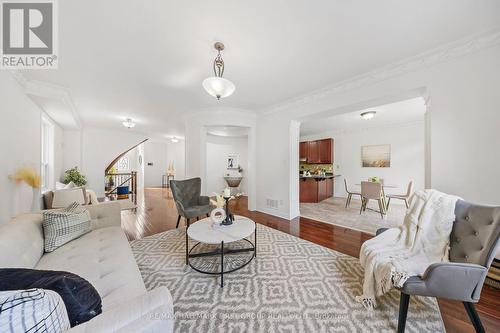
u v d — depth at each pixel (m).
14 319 0.53
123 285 1.14
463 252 1.34
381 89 2.43
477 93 1.82
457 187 1.92
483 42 1.77
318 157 6.76
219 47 1.92
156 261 2.13
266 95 3.29
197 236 1.84
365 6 1.45
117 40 1.82
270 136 4.12
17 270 0.78
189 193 3.45
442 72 1.99
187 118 4.43
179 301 1.51
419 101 3.65
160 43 1.87
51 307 0.63
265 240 2.73
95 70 2.37
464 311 1.41
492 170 1.77
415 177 5.21
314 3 1.42
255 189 4.45
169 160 10.02
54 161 4.12
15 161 2.29
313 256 2.25
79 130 5.34
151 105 3.79
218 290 1.65
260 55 2.08
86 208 2.11
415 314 1.38
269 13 1.51
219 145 7.09
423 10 1.49
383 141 5.69
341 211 4.49
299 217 3.94
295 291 1.63
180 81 2.70
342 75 2.55
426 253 1.44
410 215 1.65
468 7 1.46
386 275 1.29
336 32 1.73
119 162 8.95
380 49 1.99
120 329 0.66
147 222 3.62
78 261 1.39
